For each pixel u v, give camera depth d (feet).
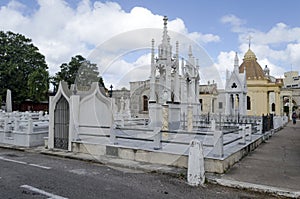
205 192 19.88
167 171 25.27
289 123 123.34
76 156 32.81
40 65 146.72
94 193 19.19
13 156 34.65
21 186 20.72
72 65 141.69
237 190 20.51
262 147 42.09
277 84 140.46
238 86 83.20
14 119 48.16
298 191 19.24
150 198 18.30
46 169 26.89
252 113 142.31
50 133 38.63
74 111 36.63
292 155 34.42
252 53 151.94
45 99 143.43
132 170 26.76
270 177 23.15
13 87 131.44
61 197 18.15
